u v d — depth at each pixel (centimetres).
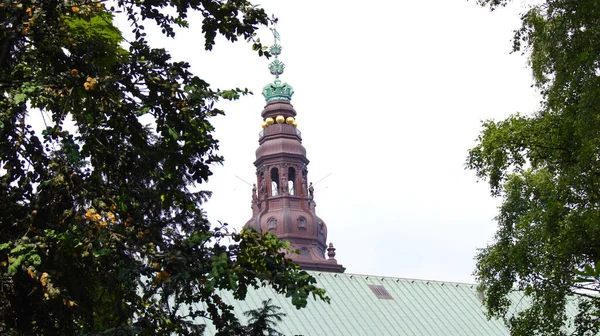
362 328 4631
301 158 9088
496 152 3147
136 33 1772
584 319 3181
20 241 1513
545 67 2872
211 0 1739
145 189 1758
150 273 1589
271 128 9206
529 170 3344
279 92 9450
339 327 4578
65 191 1617
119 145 1736
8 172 1656
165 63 1733
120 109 1677
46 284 1451
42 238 1538
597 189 2947
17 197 1647
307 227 8694
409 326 4766
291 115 9356
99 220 1537
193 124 1717
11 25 1620
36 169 1664
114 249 1548
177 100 1694
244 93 1727
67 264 1593
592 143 2822
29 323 1595
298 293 1543
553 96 2903
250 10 1750
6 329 1518
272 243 1619
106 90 1639
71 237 1530
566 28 2723
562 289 3116
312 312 4616
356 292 4947
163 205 1752
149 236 1634
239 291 1589
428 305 5016
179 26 1788
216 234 1614
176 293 1662
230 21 1748
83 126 1703
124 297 1748
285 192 8875
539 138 3077
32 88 1575
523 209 3319
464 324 4903
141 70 1698
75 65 1666
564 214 3056
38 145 1672
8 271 1462
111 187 1731
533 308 3266
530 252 3191
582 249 2991
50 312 1628
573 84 2742
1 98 1644
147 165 1745
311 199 8925
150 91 1692
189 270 1552
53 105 1684
